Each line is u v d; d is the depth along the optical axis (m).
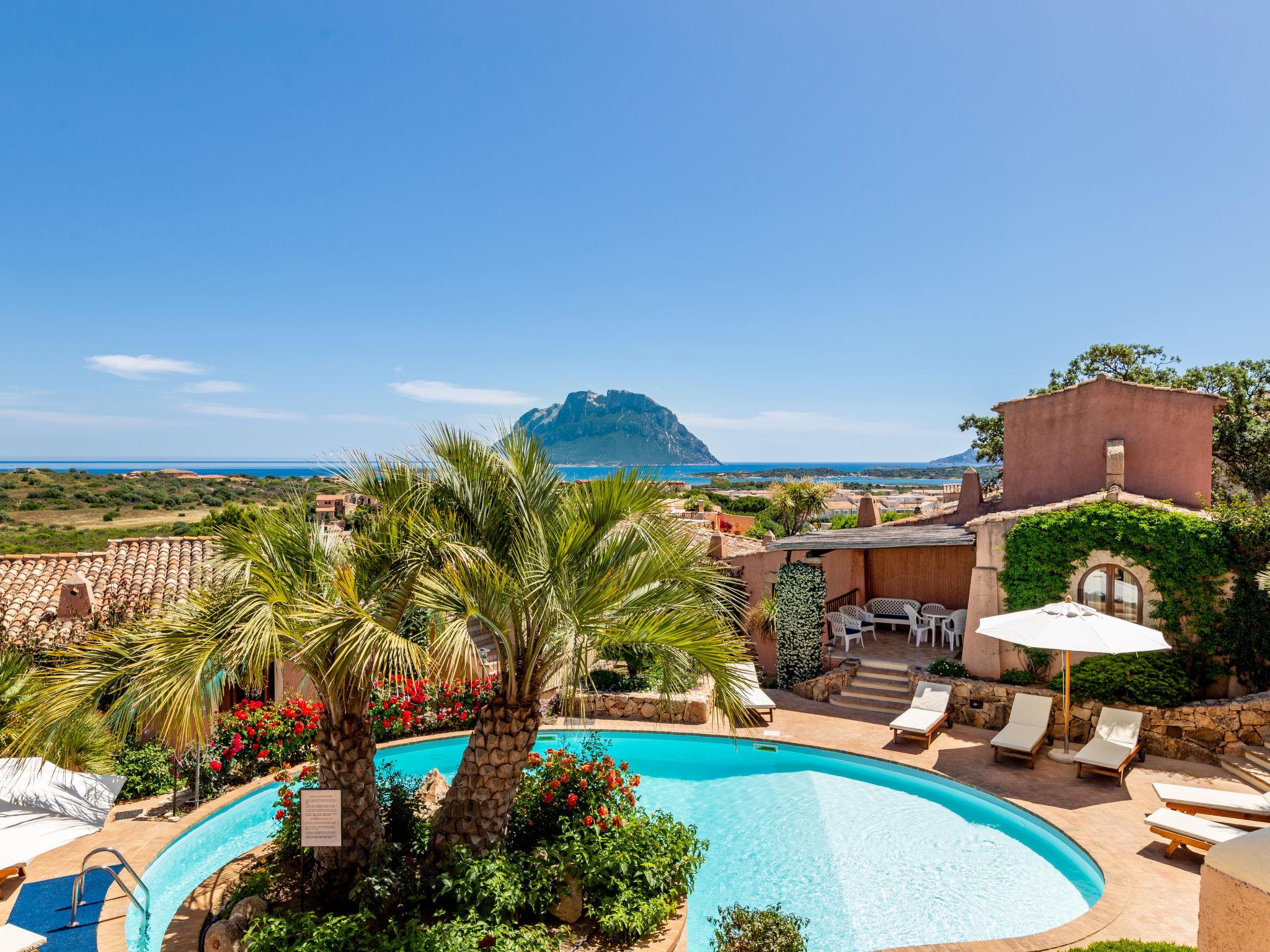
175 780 11.63
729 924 7.52
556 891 8.11
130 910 8.72
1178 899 8.60
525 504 8.96
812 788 12.94
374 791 8.73
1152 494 17.61
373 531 9.08
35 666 12.73
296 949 6.76
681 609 8.33
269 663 7.38
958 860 10.31
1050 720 14.02
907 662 18.33
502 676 8.57
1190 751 13.25
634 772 13.80
